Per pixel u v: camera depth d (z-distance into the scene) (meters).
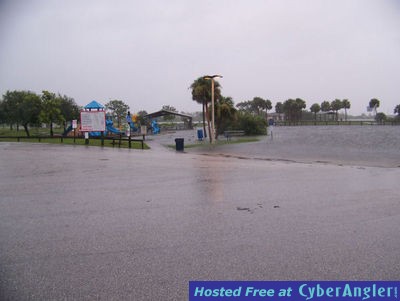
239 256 4.29
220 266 4.02
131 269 3.92
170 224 5.62
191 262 4.12
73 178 10.34
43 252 4.41
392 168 13.23
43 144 25.95
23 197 7.66
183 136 48.66
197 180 10.06
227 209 6.59
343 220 5.85
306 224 5.61
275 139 38.75
